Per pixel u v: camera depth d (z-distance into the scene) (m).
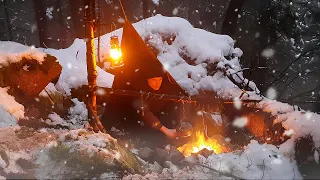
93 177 3.72
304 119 4.45
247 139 6.25
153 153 4.89
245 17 18.03
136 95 6.01
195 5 23.00
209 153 4.79
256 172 4.03
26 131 4.64
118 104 6.47
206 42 9.31
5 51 6.07
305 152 4.11
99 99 7.33
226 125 6.96
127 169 3.97
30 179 3.56
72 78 7.64
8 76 5.76
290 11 16.75
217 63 8.89
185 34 9.34
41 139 4.36
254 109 6.09
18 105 5.40
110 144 4.25
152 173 3.99
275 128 4.99
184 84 8.42
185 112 6.86
